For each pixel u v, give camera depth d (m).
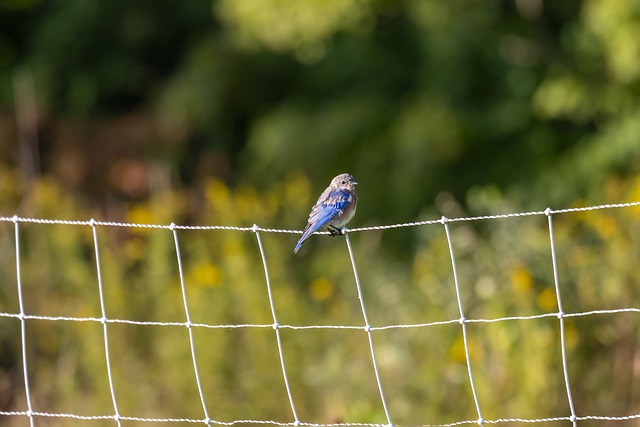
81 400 19.36
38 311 20.70
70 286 20.66
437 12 30.97
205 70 36.47
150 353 19.55
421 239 21.64
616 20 27.59
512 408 17.22
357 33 32.47
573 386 17.77
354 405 18.17
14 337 20.70
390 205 31.52
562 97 29.78
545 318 17.95
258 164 34.06
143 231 21.91
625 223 19.45
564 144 30.94
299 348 18.95
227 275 19.78
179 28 39.38
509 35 31.50
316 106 34.78
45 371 20.20
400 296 19.52
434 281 18.94
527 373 17.28
